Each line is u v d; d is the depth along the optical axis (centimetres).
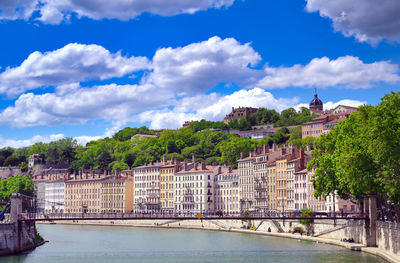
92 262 11325
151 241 16162
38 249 13638
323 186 12850
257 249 13238
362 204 12900
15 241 12488
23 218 12775
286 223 16838
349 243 13000
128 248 14125
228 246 14175
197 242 15562
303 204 19950
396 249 10725
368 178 10675
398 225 10556
